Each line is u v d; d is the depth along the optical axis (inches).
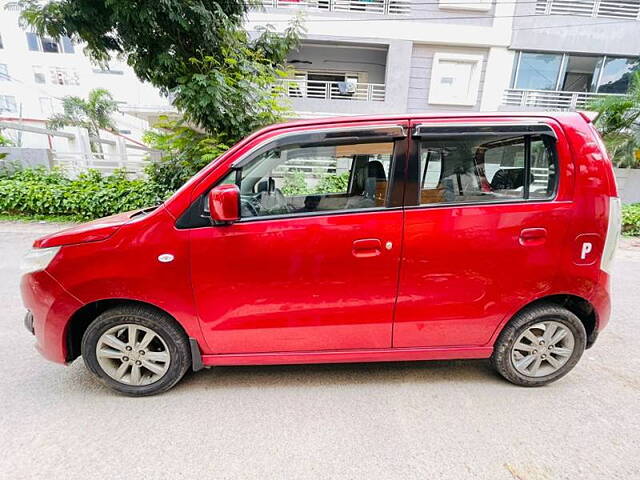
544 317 84.0
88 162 362.6
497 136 76.4
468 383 89.4
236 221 74.2
